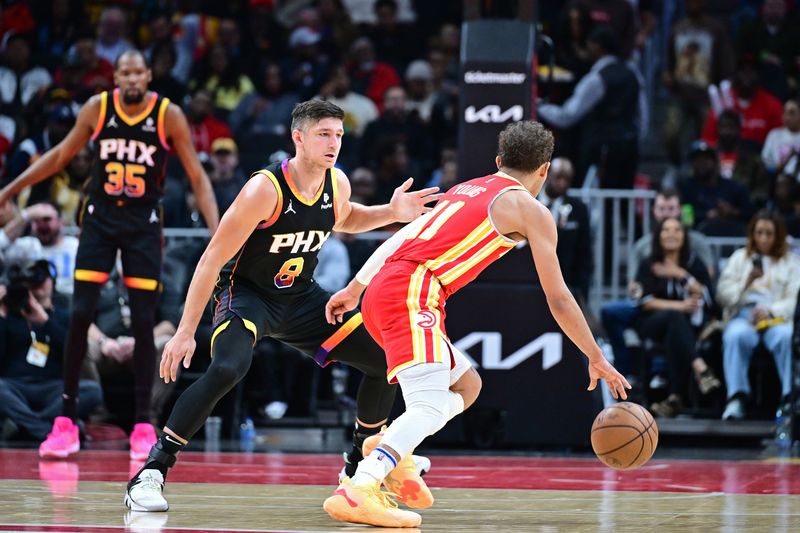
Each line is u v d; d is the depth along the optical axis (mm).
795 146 22734
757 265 17234
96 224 13789
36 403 16094
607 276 20031
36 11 27734
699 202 20828
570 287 16609
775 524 8422
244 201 9008
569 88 22641
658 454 15391
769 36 26328
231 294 9500
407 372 8344
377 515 8156
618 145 21375
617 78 21344
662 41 29297
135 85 13492
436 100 24344
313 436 17422
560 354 14969
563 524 8430
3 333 16094
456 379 8844
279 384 17844
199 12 28125
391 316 8477
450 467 13305
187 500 9812
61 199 20203
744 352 16781
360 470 8297
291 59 27047
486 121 14820
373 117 25188
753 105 24031
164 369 8695
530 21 15211
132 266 13859
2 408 15844
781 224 17328
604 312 17656
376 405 9812
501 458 14484
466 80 14828
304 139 9164
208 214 13992
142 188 13773
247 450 15406
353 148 24078
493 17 15789
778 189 20531
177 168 21094
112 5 28047
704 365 16906
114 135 13617
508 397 15000
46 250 17578
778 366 16703
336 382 18406
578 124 21656
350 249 18875
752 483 11586
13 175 21359
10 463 13227
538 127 8891
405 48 29312
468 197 8703
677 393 16969
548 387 14969
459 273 8602
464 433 15352
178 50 27047
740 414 16688
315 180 9352
